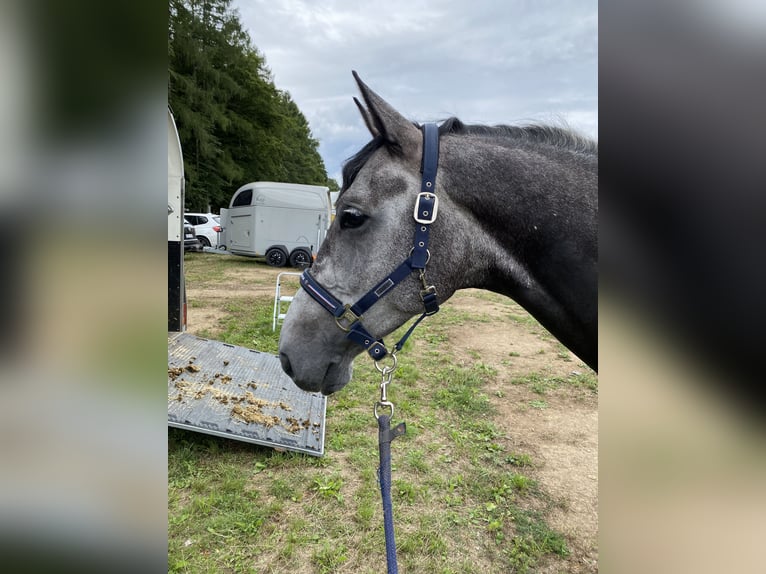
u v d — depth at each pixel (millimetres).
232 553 2256
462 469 3121
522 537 2469
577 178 1521
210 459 3082
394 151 1498
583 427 3955
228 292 9703
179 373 3736
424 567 2225
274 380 4102
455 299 11031
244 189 14422
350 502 2684
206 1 21688
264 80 24547
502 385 4980
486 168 1533
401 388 4559
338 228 1596
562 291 1512
